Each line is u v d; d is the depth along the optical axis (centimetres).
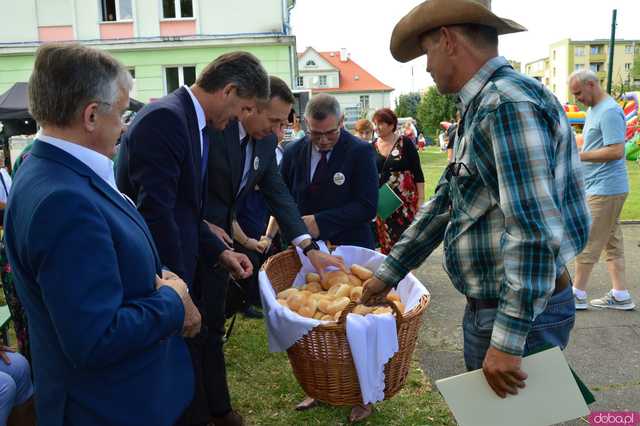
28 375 234
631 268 529
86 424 139
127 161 207
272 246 408
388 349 200
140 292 142
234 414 261
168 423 155
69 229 123
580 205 159
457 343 367
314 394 217
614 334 371
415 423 268
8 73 1502
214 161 250
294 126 815
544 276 138
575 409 154
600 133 394
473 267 160
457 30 155
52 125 136
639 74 5675
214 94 214
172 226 201
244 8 1488
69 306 121
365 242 322
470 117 156
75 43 139
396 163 437
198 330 165
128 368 143
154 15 1484
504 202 142
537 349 155
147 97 1523
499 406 154
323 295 243
